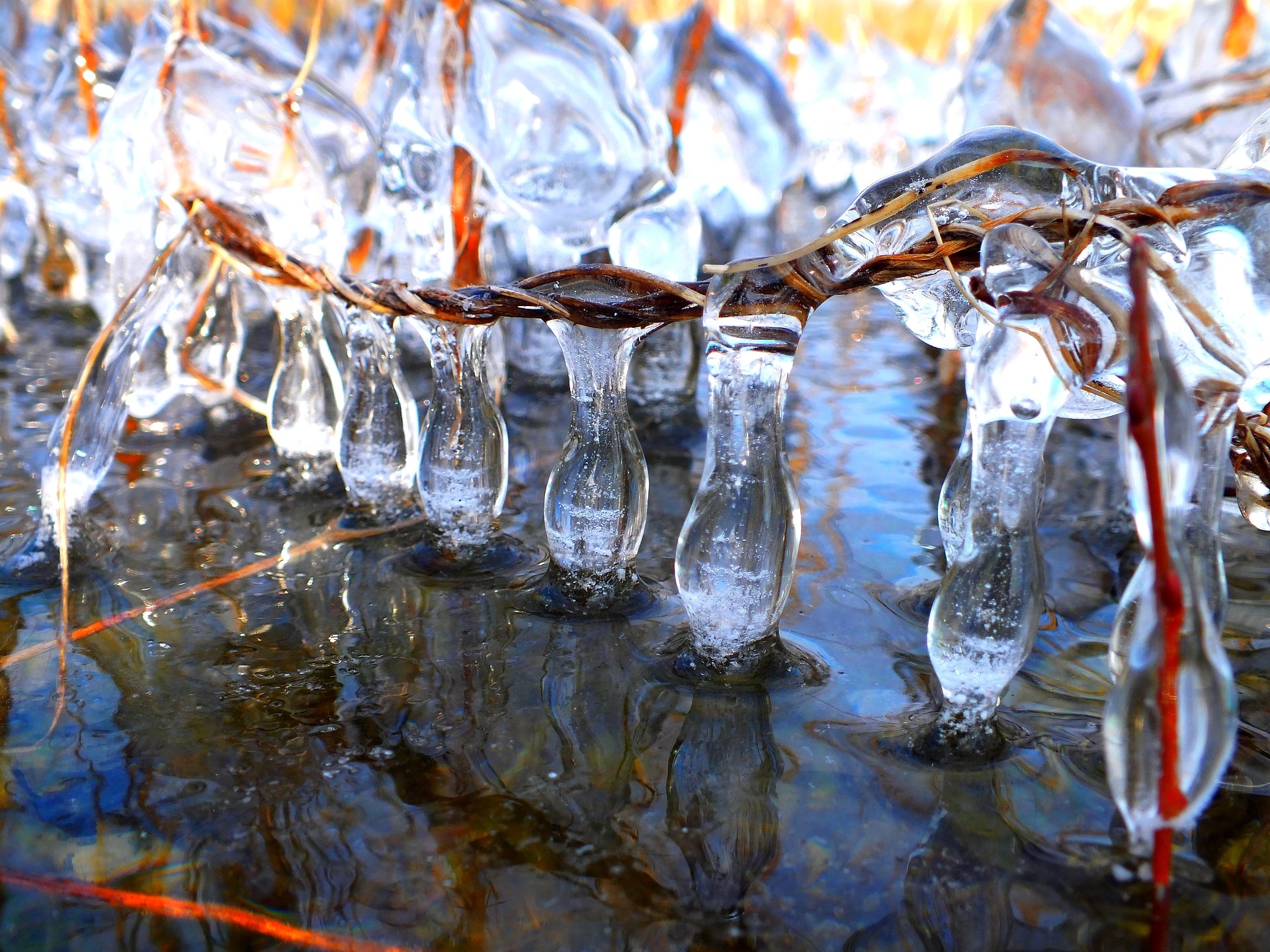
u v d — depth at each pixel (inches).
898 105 46.6
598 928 7.8
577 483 11.4
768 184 26.6
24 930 7.8
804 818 8.7
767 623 10.2
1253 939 7.7
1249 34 29.2
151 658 10.8
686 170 25.3
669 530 13.7
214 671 10.6
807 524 13.8
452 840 8.6
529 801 8.9
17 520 13.7
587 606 11.6
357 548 13.1
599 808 8.8
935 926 7.8
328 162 17.8
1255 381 9.4
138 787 9.1
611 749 9.5
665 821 8.7
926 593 11.9
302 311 14.7
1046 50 20.0
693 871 8.3
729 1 47.5
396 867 8.3
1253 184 8.3
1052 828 8.6
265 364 20.9
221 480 15.2
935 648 9.0
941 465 15.8
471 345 12.2
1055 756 9.3
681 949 7.7
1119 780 7.4
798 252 9.0
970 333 9.8
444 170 15.8
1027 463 8.6
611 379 11.1
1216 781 7.2
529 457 16.2
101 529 13.6
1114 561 12.7
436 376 12.4
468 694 10.2
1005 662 8.8
